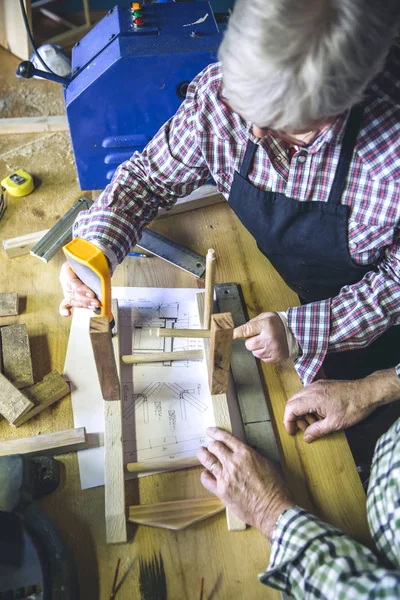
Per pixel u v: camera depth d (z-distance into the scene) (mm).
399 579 646
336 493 915
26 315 1122
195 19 1168
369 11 583
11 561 772
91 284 995
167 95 1164
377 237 958
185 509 882
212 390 992
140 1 1275
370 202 915
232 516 872
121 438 946
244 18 607
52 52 1571
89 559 838
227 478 861
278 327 1007
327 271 1080
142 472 930
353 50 602
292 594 744
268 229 1023
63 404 1007
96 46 1161
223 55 651
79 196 1331
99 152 1236
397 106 821
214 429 943
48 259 1192
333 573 701
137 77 1119
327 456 958
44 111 1525
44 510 887
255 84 635
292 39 588
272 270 1219
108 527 856
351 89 645
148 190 1102
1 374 993
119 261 1080
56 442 934
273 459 945
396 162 855
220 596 805
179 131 1017
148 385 1036
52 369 1049
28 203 1309
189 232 1274
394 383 961
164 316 1136
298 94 635
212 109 948
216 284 1176
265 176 971
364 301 1014
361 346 1038
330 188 924
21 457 865
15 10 1596
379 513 755
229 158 998
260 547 854
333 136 819
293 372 1069
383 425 1637
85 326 1108
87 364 1057
